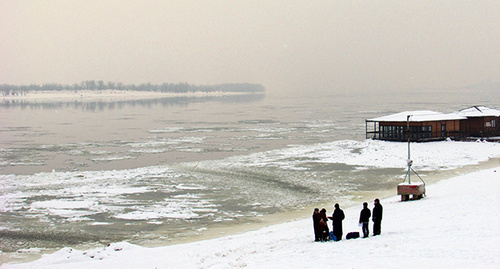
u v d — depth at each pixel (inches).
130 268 720.3
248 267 599.8
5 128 4370.1
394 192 1475.1
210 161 2235.5
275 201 1408.7
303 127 4215.1
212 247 838.5
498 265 464.8
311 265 561.9
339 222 748.0
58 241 1047.6
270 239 858.1
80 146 2979.8
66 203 1397.6
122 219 1223.5
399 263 517.7
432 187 1397.6
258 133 3720.5
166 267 690.8
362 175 1786.4
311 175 1807.3
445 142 2440.9
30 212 1300.4
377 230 745.0
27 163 2287.2
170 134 3735.2
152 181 1738.4
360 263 539.8
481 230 671.8
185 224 1168.8
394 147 2370.8
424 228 754.8
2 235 1094.4
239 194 1510.8
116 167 2129.7
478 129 2632.9
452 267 473.4
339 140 3036.4
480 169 1834.4
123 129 4232.3
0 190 1590.8
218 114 6515.8
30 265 823.1
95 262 799.7
